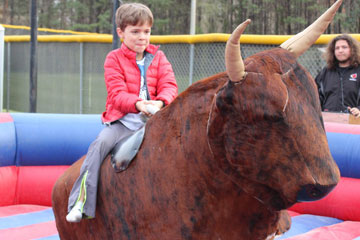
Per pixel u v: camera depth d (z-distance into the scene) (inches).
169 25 1446.9
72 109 624.1
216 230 115.5
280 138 96.4
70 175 156.8
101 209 139.8
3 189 288.0
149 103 143.4
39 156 298.5
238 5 1321.4
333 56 295.6
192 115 119.7
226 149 103.3
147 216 125.3
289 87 99.4
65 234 160.2
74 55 611.5
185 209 118.1
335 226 256.7
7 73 756.0
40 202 298.5
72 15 1640.0
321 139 97.4
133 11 148.8
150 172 125.6
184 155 119.2
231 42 94.8
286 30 1267.2
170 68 159.2
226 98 100.5
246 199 111.6
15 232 244.7
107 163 140.6
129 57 151.8
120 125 150.3
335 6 104.3
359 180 268.7
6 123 294.0
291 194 97.1
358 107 282.8
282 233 130.2
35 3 420.5
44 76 664.4
